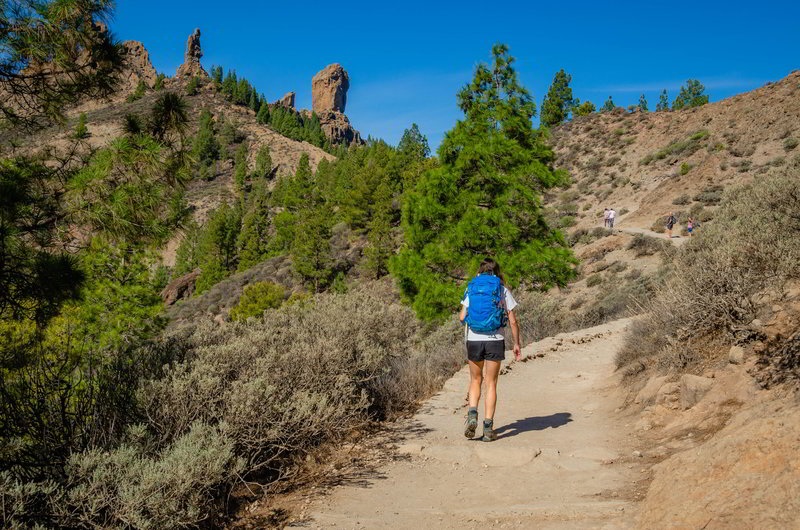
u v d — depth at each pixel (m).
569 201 58.03
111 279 17.70
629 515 3.32
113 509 3.24
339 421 5.34
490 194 22.00
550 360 11.58
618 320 18.11
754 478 2.87
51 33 5.41
